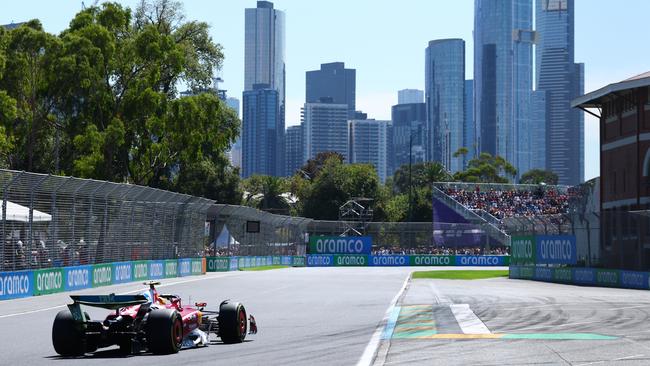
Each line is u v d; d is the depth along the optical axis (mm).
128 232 39219
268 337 16484
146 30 58469
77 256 33406
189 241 49781
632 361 12438
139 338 13719
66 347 13500
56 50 54781
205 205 52000
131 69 60062
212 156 81750
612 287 40312
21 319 20844
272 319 21078
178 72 60531
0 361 12992
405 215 115312
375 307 25328
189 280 43750
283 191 136000
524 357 12922
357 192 112312
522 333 16781
